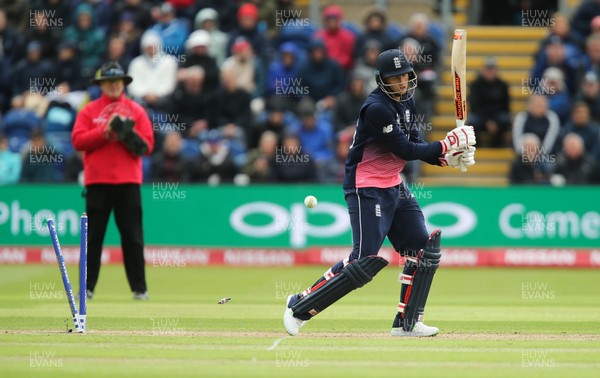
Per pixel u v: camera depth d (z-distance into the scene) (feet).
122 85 131.44
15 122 208.03
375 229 95.35
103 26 229.25
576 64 205.26
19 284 157.17
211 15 216.74
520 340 98.78
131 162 131.85
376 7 212.23
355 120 199.52
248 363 85.05
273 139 192.44
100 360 86.12
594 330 106.52
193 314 118.42
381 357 88.12
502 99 203.82
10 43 227.61
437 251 98.43
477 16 236.63
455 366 83.82
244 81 210.18
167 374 79.87
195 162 192.54
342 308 127.03
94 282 132.98
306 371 81.30
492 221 187.11
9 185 192.34
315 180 191.72
